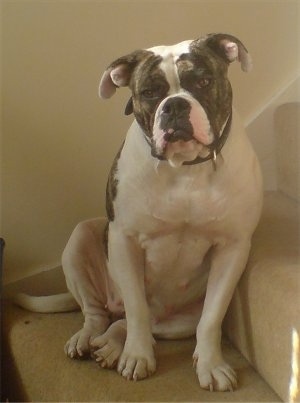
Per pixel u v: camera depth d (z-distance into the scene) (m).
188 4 1.76
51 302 1.62
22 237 1.74
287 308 1.17
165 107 1.12
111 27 1.69
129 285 1.36
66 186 1.76
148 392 1.25
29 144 1.69
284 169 1.76
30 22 1.62
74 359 1.39
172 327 1.46
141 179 1.27
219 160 1.24
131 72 1.25
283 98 1.91
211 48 1.22
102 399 1.24
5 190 1.70
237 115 1.32
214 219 1.29
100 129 1.75
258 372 1.31
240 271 1.34
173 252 1.37
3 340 1.57
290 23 1.88
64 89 1.69
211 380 1.25
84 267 1.56
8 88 1.63
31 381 1.40
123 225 1.34
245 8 1.82
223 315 1.34
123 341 1.39
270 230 1.50
